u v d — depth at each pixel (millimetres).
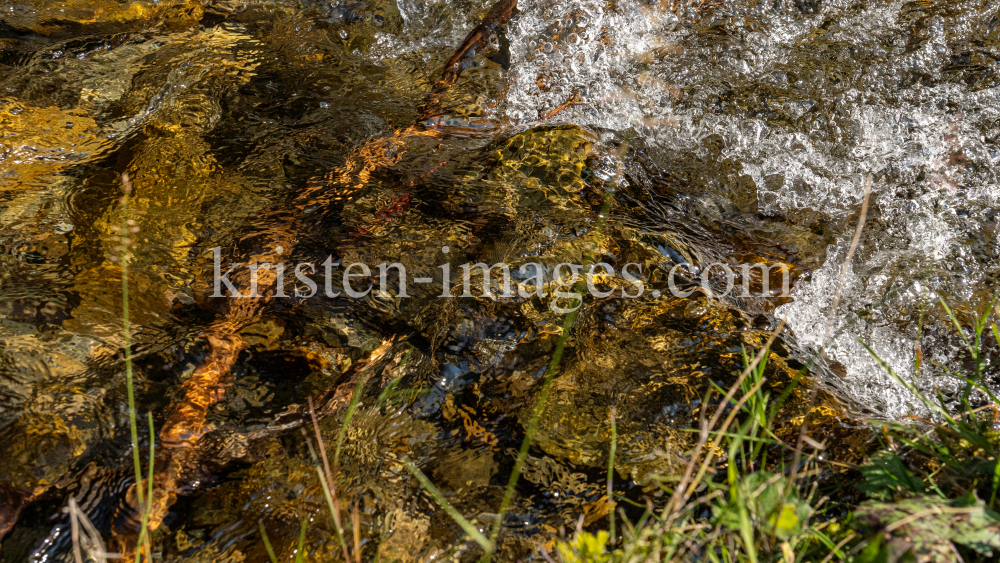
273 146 2889
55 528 1633
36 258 2344
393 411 1946
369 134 2967
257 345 2100
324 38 3656
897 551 1265
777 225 2654
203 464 1788
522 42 3441
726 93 3107
